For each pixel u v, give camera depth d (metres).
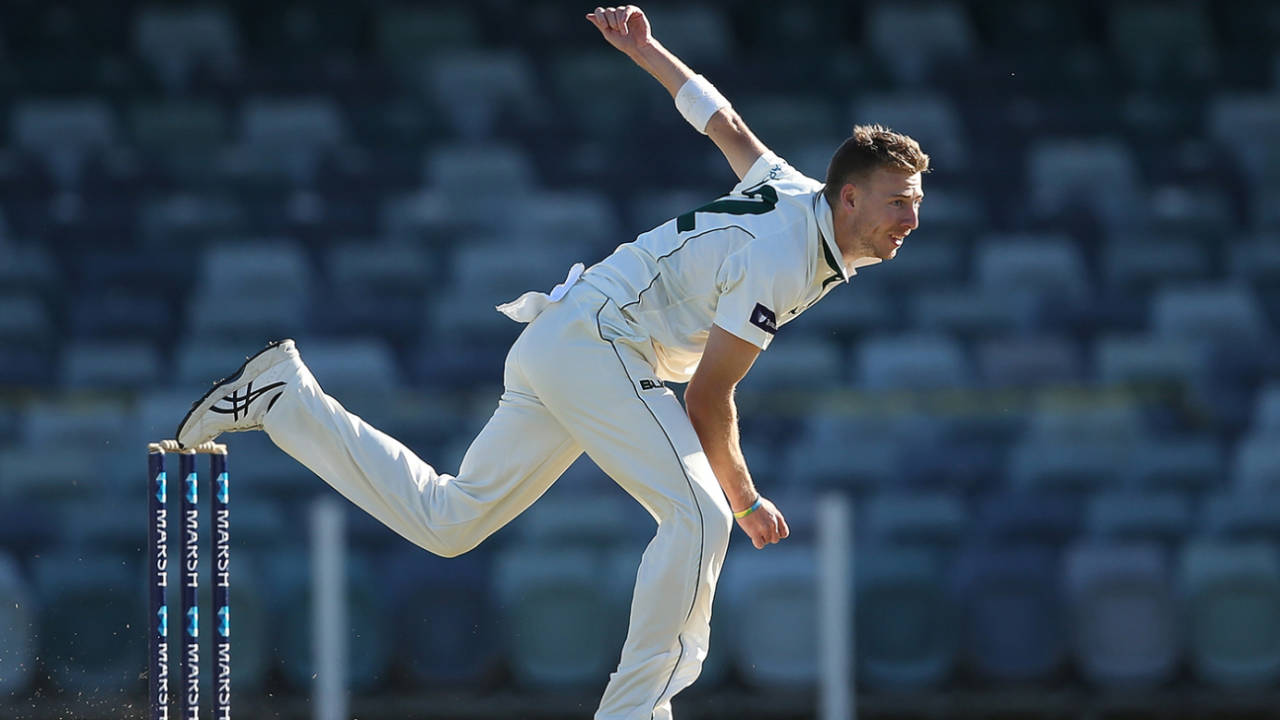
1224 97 39.09
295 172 35.28
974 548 22.95
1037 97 39.09
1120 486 26.08
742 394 26.28
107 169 34.97
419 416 25.11
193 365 29.30
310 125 36.75
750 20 41.78
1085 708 22.45
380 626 21.61
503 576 21.94
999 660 22.44
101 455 24.50
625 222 34.56
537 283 31.95
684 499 9.57
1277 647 22.77
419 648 21.62
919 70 39.41
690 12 41.25
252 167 35.31
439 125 37.16
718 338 9.58
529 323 10.13
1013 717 22.34
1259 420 28.47
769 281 9.49
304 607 20.94
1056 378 29.97
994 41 41.66
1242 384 29.80
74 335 30.55
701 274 9.76
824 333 31.03
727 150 10.79
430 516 10.27
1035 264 32.84
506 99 38.22
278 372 10.08
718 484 9.80
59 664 21.20
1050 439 26.30
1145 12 41.75
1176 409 26.97
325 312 30.69
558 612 21.81
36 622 21.31
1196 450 26.31
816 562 21.48
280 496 23.30
